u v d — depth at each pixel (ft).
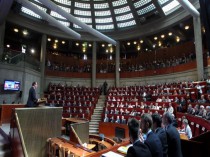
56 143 15.19
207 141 10.01
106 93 67.97
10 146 16.74
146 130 7.61
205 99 33.94
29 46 76.69
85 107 52.80
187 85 45.29
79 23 46.34
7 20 56.08
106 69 79.56
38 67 62.54
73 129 21.45
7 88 44.60
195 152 9.98
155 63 67.82
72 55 88.58
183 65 55.42
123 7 67.26
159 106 40.65
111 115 45.73
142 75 69.31
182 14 54.49
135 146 6.56
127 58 86.94
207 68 47.11
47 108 17.22
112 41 60.18
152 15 63.87
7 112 27.12
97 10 70.03
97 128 48.16
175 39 72.90
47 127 17.04
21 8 58.18
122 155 9.15
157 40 74.95
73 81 74.69
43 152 16.28
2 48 44.78
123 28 73.51
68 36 72.08
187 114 28.76
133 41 76.38
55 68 72.18
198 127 23.75
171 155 8.87
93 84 74.84
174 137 9.02
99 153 9.79
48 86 68.18
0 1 38.70
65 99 58.90
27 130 15.49
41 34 67.77
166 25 60.44
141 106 44.65
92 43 78.48
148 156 6.34
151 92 52.24
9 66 45.96
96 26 75.05
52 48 83.87
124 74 74.18
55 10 39.58
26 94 51.44
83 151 13.11
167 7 58.39
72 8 68.54
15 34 69.26
